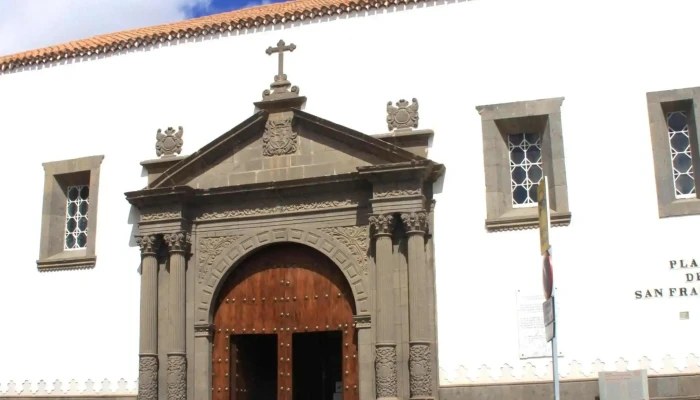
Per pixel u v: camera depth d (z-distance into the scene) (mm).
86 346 19750
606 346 16391
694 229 16453
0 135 21750
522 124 17969
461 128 18109
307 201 18641
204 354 18656
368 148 18156
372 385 17406
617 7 17781
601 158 17172
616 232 16781
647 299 16391
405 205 17453
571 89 17656
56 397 19688
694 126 16938
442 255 17625
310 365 23672
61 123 21281
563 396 16344
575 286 16750
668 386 15945
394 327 17312
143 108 20594
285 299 18719
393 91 18766
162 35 20672
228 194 18969
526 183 17984
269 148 19062
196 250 19188
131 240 19922
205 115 20062
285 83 19312
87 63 21391
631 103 17281
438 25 18781
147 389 18484
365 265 17969
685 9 17406
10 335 20469
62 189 21219
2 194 21375
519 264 17188
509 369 16812
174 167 19234
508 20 18359
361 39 19234
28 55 21812
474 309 17234
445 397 16984
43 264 20500
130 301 19594
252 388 19812
